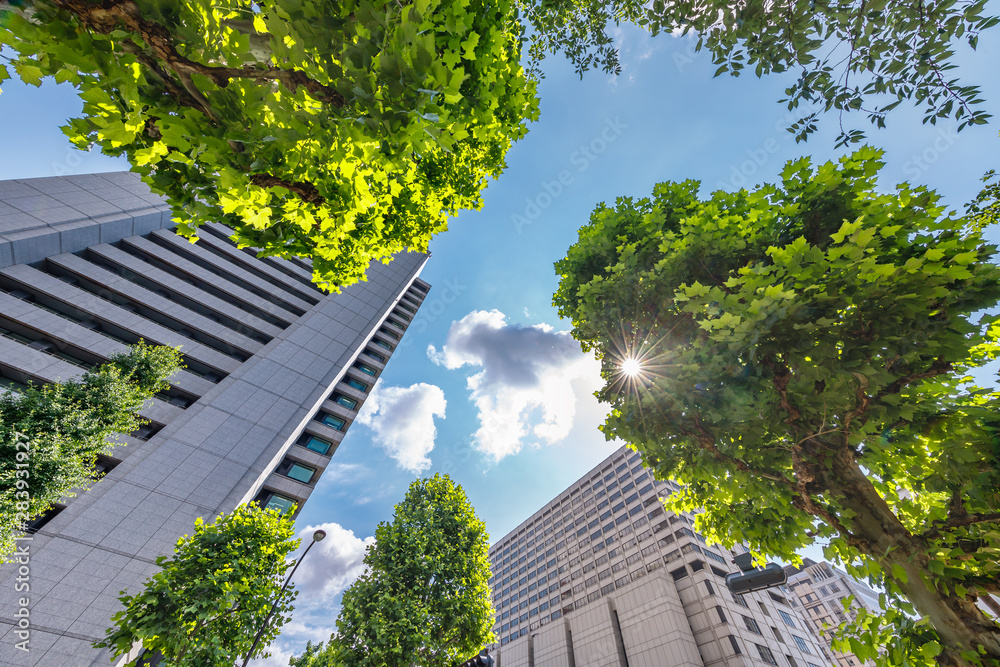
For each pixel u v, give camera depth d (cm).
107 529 1226
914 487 543
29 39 273
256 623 979
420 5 271
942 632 365
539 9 793
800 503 539
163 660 836
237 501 1513
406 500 1812
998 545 378
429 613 1418
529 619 5212
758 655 3231
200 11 304
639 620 3719
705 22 434
